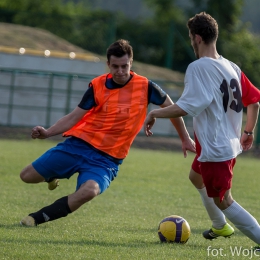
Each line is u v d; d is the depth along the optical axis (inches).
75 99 3378.4
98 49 5196.9
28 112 3351.4
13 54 3545.8
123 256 693.3
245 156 2935.5
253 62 5556.1
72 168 850.8
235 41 5743.1
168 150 2967.5
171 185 1609.3
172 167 2068.2
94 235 834.8
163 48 5556.1
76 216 1029.2
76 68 3636.8
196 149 759.7
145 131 742.5
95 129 847.1
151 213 1133.7
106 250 725.3
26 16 5172.2
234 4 5777.6
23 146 2471.7
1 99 3319.4
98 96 839.7
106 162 842.2
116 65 821.2
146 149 2928.2
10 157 1991.9
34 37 4350.4
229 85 741.9
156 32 5565.9
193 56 5413.4
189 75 735.1
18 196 1234.6
